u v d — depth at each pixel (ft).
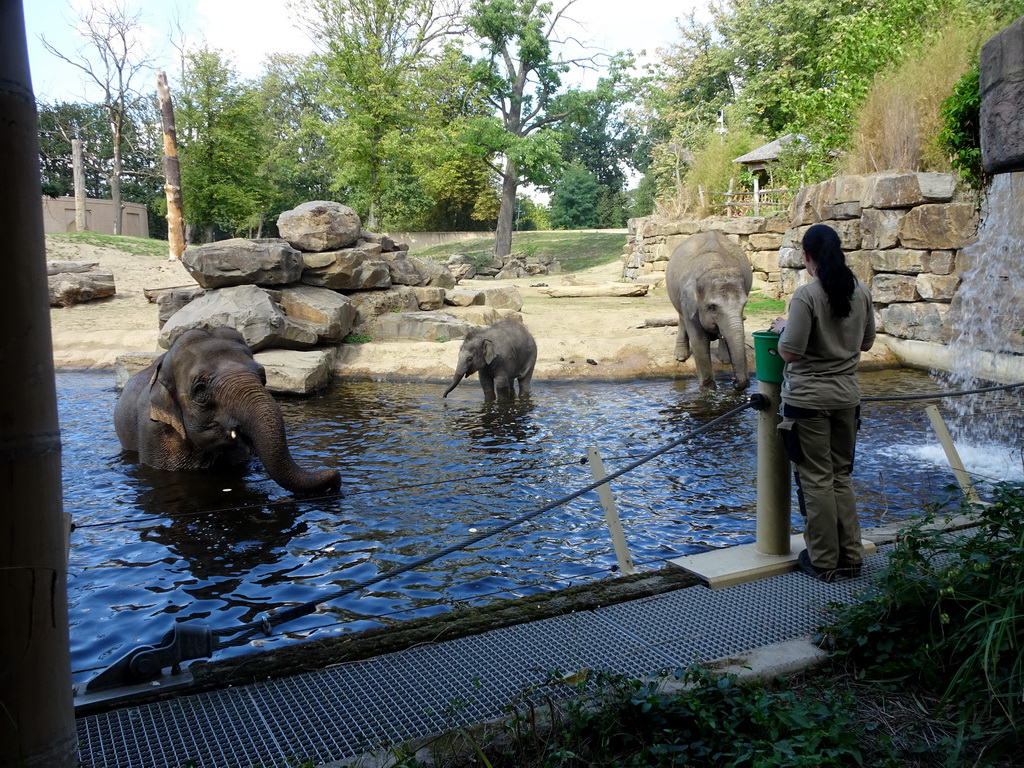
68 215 159.94
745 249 86.74
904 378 47.44
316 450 33.37
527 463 30.68
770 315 64.85
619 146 288.10
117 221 149.69
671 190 128.57
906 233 51.72
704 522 23.48
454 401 45.06
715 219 90.33
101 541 22.76
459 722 10.49
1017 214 41.78
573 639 13.04
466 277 122.52
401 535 22.90
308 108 222.07
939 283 49.14
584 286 90.68
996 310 43.62
